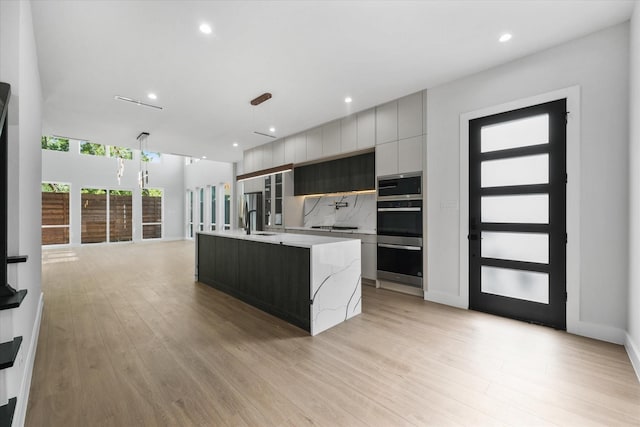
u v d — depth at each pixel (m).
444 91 3.56
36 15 2.22
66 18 2.27
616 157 2.43
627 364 2.11
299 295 2.82
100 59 2.89
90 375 1.96
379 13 2.28
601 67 2.50
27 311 1.90
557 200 2.76
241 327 2.83
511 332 2.70
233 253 3.84
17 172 1.64
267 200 6.69
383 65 3.10
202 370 2.03
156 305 3.48
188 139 6.21
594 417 1.57
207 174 10.55
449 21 2.38
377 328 2.81
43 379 1.90
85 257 7.09
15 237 1.63
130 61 2.95
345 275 3.03
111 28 2.41
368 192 5.07
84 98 3.85
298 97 3.95
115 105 4.12
